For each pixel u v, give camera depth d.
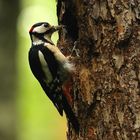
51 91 13.14
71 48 13.18
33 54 13.70
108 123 11.55
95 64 11.86
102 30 11.75
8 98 18.88
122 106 11.38
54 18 26.66
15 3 19.39
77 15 12.27
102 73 11.71
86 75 12.02
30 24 26.39
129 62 11.41
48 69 13.28
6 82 18.89
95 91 11.80
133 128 11.25
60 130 26.70
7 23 19.22
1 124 18.58
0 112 18.64
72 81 12.73
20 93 26.89
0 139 18.48
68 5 12.85
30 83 27.12
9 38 19.23
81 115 12.16
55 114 26.92
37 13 26.58
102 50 11.73
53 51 13.33
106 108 11.61
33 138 26.62
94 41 11.86
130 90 11.34
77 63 12.52
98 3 11.81
